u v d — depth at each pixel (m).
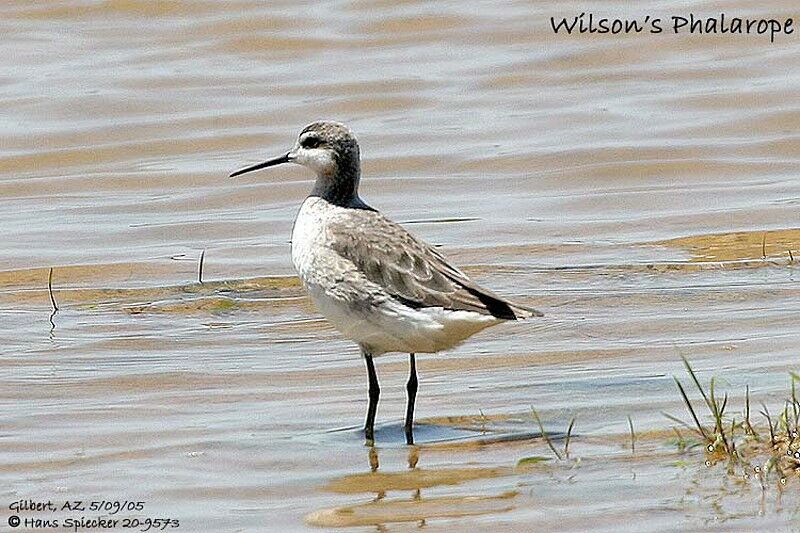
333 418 12.60
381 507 10.55
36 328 15.27
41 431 12.23
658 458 11.16
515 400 12.84
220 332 15.09
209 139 23.14
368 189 20.88
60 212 20.08
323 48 27.09
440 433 12.16
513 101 24.58
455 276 11.85
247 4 28.81
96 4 29.00
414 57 26.67
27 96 24.94
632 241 18.09
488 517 10.27
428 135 23.02
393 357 14.15
